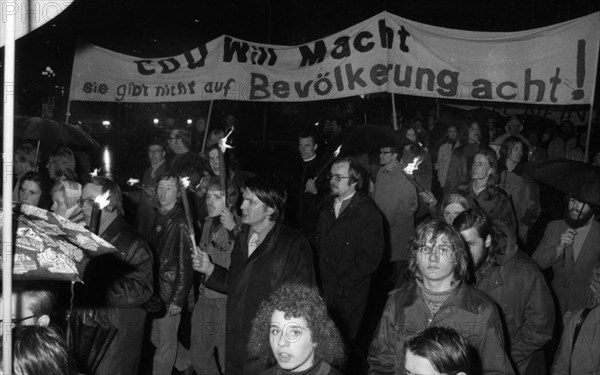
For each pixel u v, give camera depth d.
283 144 17.97
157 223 5.65
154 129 12.79
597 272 3.64
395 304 3.64
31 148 8.44
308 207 8.16
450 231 3.51
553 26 7.94
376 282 8.59
